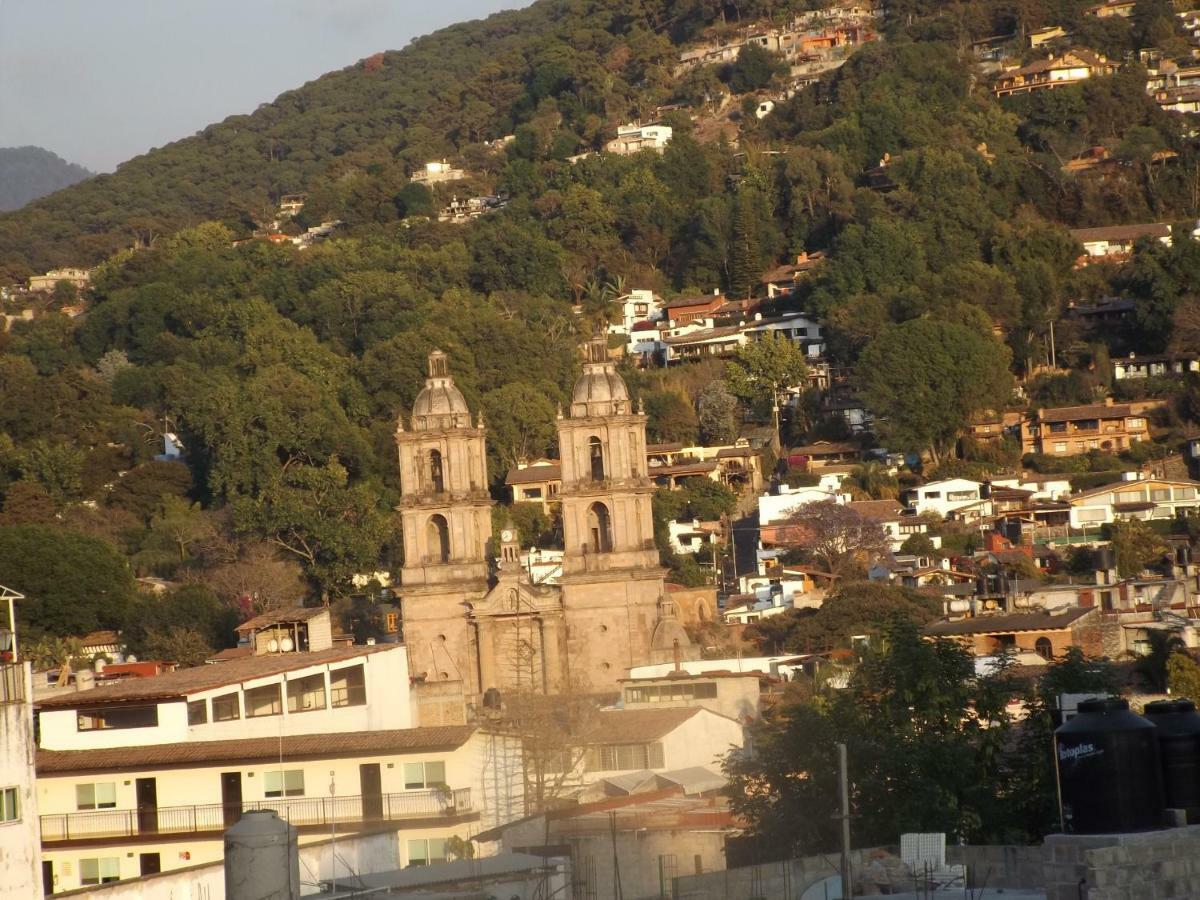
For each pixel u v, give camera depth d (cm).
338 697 11925
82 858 10244
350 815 10319
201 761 10450
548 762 11338
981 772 8950
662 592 18462
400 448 19012
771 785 8912
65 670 16188
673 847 8450
